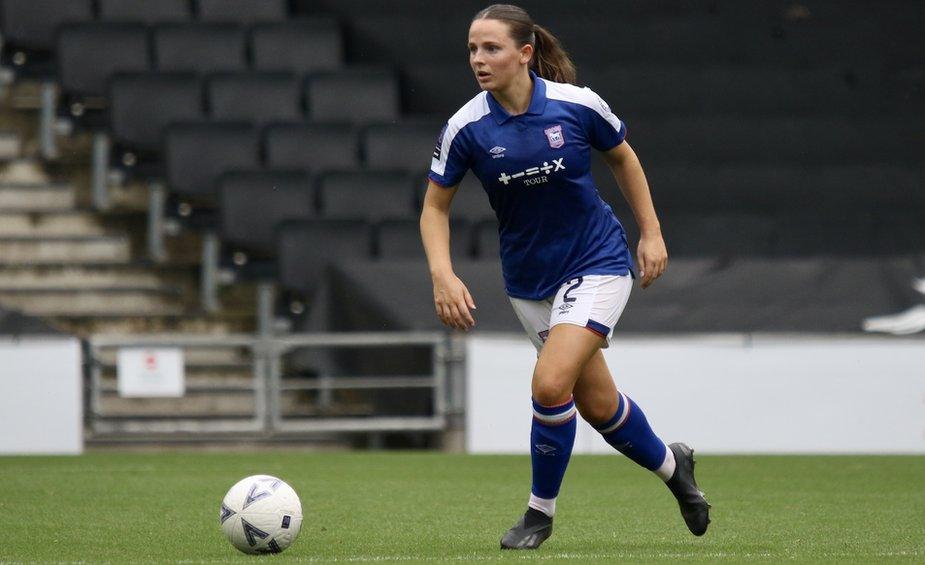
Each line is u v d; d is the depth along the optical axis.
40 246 51.56
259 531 16.19
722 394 39.50
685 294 42.88
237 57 56.56
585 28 60.41
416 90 57.38
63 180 54.25
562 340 16.08
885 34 61.12
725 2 61.75
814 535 19.27
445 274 16.20
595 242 16.47
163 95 53.75
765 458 37.06
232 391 45.34
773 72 58.56
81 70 54.94
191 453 39.62
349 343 41.97
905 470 33.03
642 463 17.48
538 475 16.80
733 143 56.28
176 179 51.88
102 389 43.34
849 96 58.72
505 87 15.95
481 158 16.27
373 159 53.09
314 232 48.53
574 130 16.16
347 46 59.22
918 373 39.38
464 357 41.50
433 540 18.58
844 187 54.88
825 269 43.03
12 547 17.91
